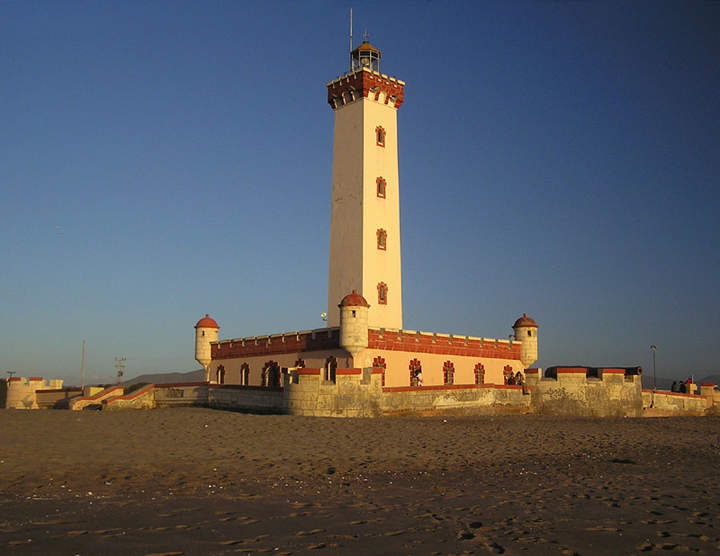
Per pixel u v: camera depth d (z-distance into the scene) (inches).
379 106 2327.8
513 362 2304.4
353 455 900.0
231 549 421.4
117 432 1103.6
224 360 2378.2
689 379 2218.3
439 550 432.5
